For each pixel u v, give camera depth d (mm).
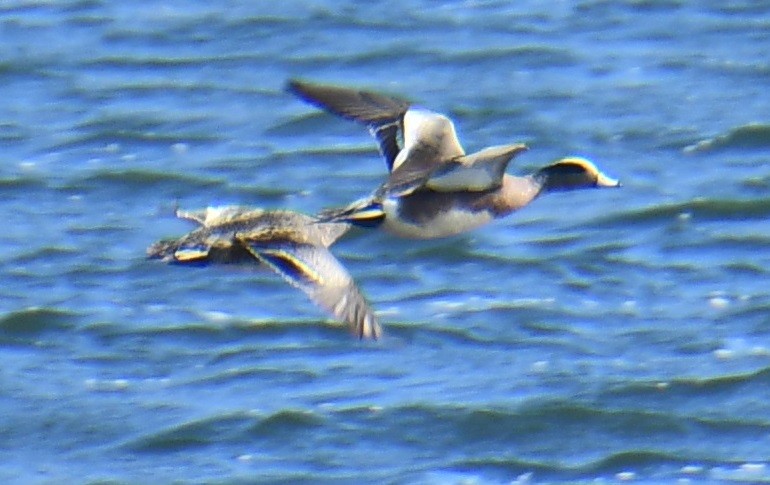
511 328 19938
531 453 17531
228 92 26984
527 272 21266
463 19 29672
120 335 19797
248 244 10555
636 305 20453
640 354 19281
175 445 17688
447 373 18875
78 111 26297
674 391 18484
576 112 25891
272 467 17234
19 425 18031
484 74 27422
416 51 28328
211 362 19250
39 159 24656
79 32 29391
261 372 18938
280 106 26406
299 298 20594
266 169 24281
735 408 18203
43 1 30922
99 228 22562
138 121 25875
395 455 17453
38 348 19578
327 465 17250
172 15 30062
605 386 18516
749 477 17078
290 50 28531
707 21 29188
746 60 27469
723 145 24641
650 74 27125
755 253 21672
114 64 28109
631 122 25484
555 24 29359
